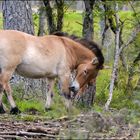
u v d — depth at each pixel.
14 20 22.64
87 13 23.28
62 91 18.53
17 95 21.47
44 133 12.93
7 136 12.43
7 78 16.98
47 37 18.14
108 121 12.16
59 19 25.53
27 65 17.42
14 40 16.95
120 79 24.91
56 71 18.36
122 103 22.25
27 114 17.19
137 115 13.90
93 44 19.39
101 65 19.39
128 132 12.62
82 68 18.88
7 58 16.84
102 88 25.69
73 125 12.92
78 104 21.77
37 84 22.58
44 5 25.66
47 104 18.58
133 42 24.56
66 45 18.64
